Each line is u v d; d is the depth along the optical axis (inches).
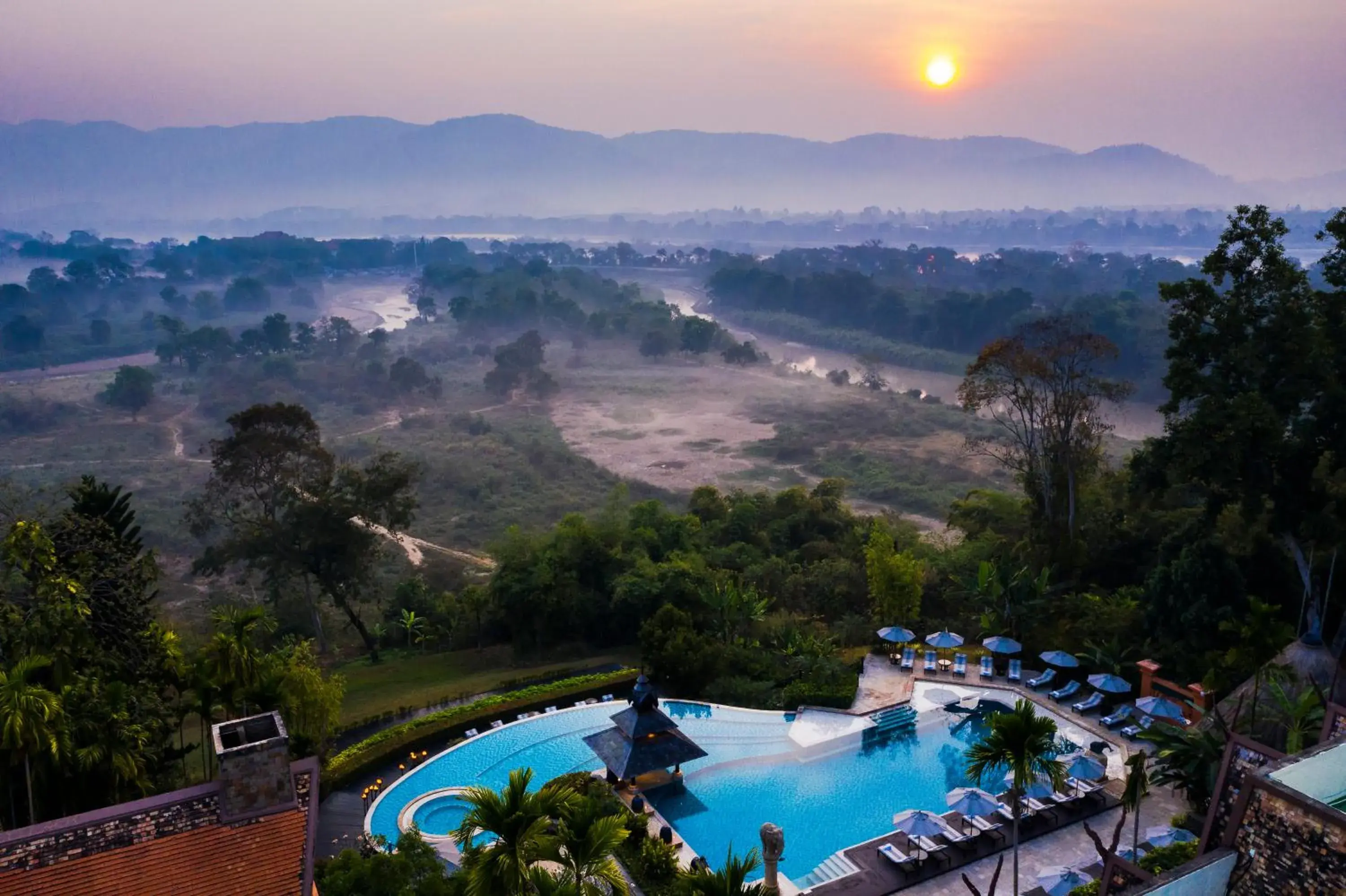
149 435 5999.0
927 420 5999.0
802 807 1430.9
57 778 1154.7
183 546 4042.8
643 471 5231.3
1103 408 6141.7
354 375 7317.9
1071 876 1099.3
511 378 6973.4
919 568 2229.3
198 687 1407.5
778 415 6348.4
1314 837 579.5
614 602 2332.7
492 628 2573.8
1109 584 2242.9
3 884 762.8
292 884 817.5
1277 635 1502.2
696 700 1806.1
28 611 1283.2
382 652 2652.6
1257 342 1675.7
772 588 2573.8
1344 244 1696.6
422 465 4864.7
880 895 1168.8
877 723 1663.4
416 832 1054.4
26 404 6402.6
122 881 786.8
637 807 1375.5
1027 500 2635.3
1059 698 1743.4
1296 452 1609.3
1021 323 7278.5
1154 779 1321.4
